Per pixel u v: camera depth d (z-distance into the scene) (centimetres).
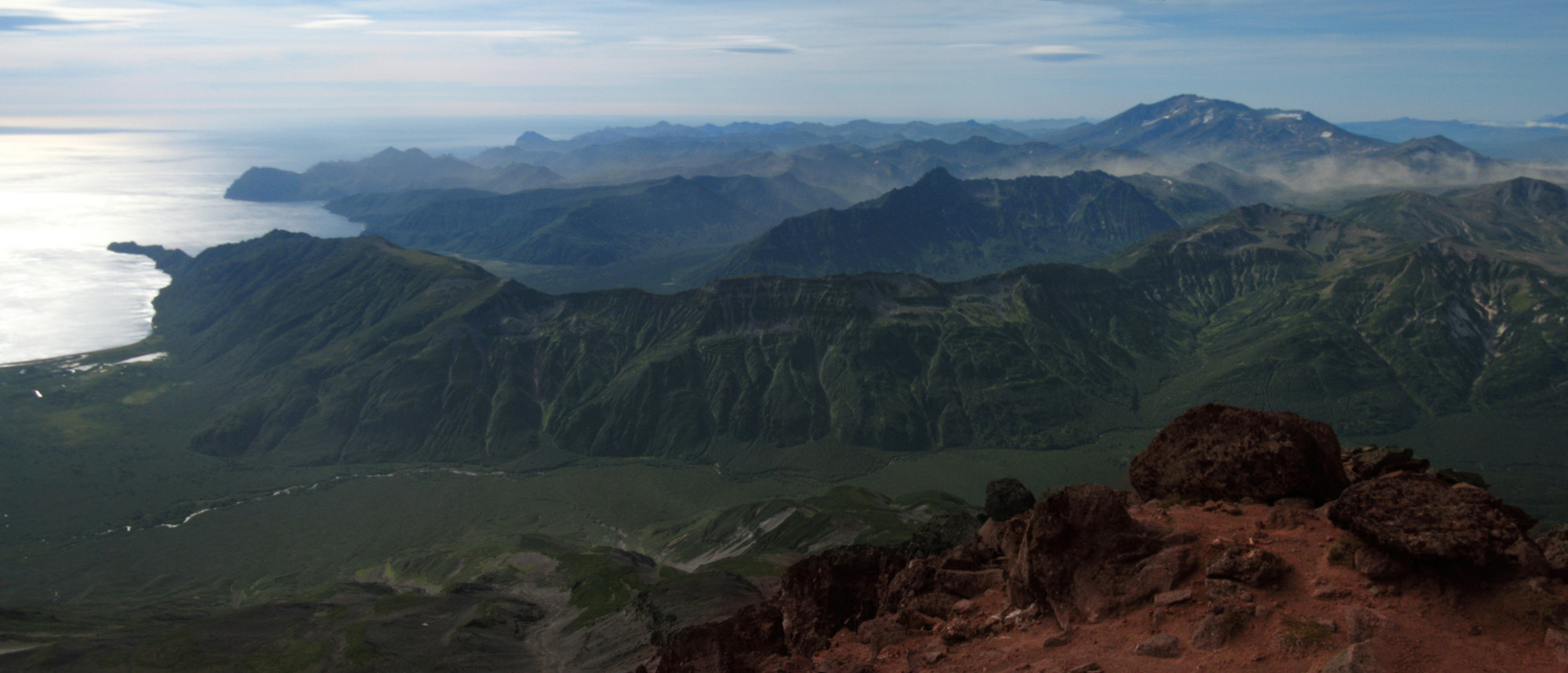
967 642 2120
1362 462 2717
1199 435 2609
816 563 3066
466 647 12350
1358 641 1546
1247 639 1664
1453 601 1617
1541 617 1516
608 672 9888
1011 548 2534
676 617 11388
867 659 2261
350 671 11312
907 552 3416
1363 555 1780
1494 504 1744
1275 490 2391
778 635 2834
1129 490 2870
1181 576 1945
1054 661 1797
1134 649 1756
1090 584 2028
